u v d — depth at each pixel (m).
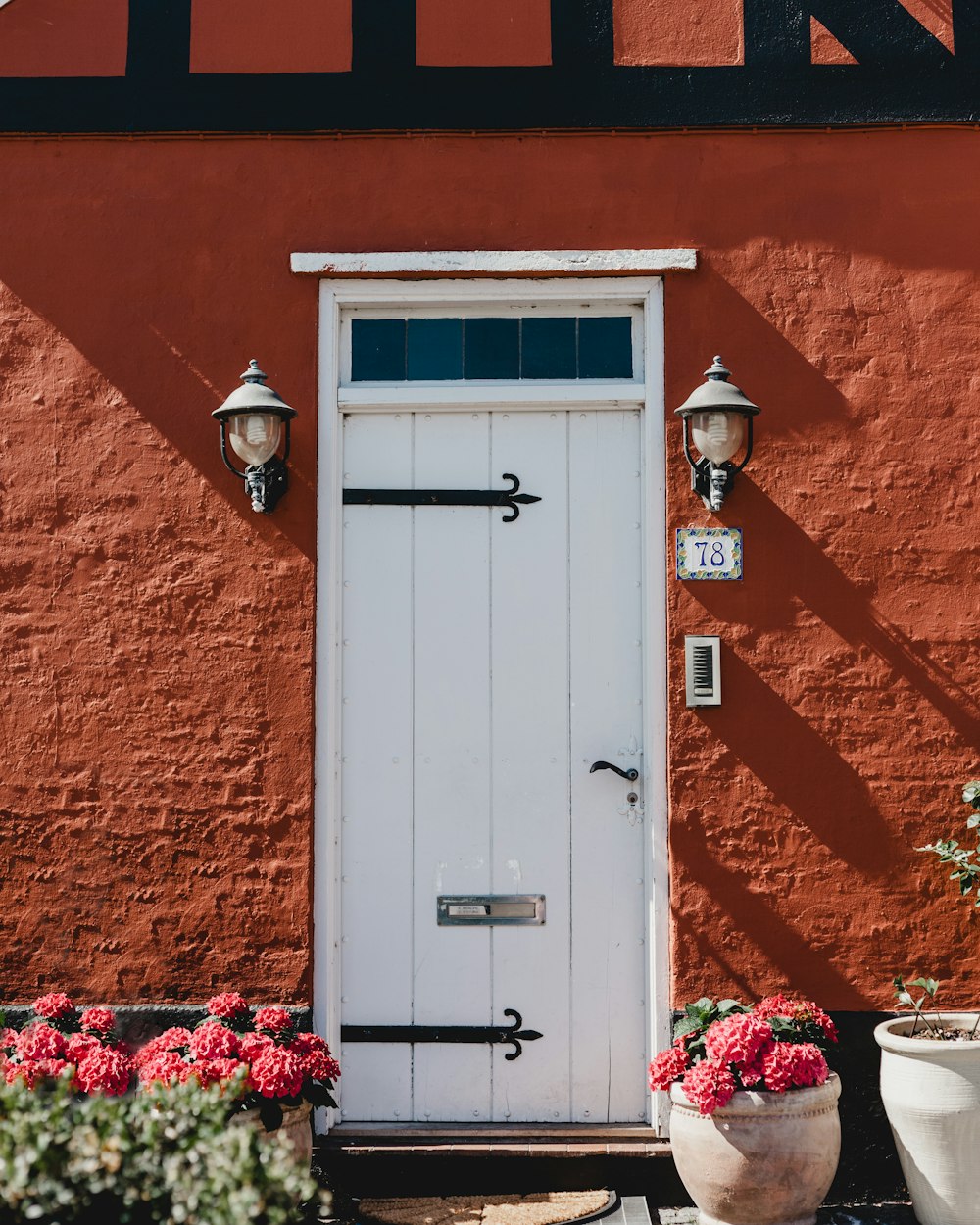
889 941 4.44
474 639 4.67
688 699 4.50
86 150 4.71
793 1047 3.93
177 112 4.70
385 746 4.64
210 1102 3.15
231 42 4.72
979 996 4.41
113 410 4.66
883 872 4.46
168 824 4.53
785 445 4.58
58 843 4.55
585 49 4.69
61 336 4.68
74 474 4.64
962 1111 3.97
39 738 4.58
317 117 4.69
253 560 4.60
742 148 4.67
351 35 4.71
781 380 4.60
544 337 4.73
